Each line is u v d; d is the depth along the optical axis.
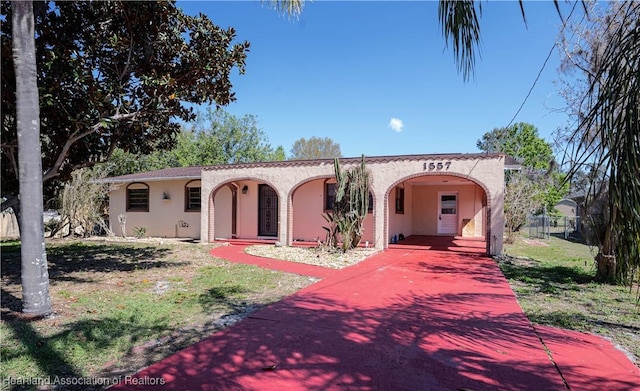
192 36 8.38
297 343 4.61
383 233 14.22
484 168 12.80
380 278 8.80
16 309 5.85
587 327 5.34
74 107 7.88
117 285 7.71
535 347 4.55
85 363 3.98
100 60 8.21
